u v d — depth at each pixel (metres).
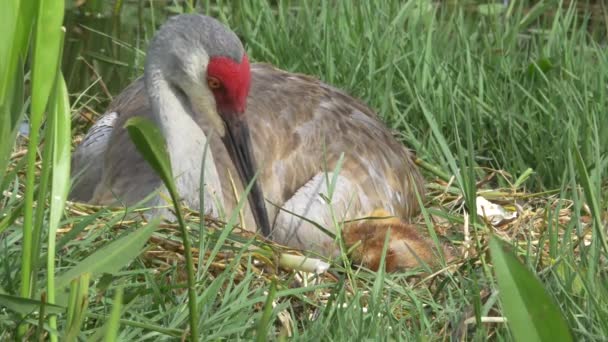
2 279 7.79
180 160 10.36
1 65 6.73
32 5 6.58
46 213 8.70
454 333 8.00
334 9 15.20
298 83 12.06
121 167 10.97
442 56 14.40
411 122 13.45
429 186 12.57
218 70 10.36
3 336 7.12
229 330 7.52
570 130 11.56
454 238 10.62
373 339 7.77
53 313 6.75
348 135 11.72
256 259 9.43
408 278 9.94
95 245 8.52
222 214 10.09
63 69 15.80
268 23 14.78
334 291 8.44
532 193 12.07
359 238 10.38
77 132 13.52
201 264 8.10
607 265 9.06
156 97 10.52
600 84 13.30
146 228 6.92
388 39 14.15
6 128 6.91
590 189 8.09
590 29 17.66
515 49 15.19
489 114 13.13
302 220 10.83
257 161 10.95
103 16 17.97
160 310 7.79
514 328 6.07
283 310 8.40
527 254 8.96
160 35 10.55
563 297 8.46
